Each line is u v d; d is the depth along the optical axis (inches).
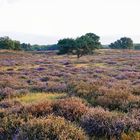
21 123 288.7
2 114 342.3
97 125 284.7
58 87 608.1
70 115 330.6
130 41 6515.8
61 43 2743.6
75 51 2689.5
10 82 741.9
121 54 3531.0
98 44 2783.0
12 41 4987.7
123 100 414.9
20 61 2218.3
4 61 2210.9
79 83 612.4
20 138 247.9
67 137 243.0
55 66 1587.1
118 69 1285.7
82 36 2790.4
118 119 293.3
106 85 589.0
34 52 4512.8
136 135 258.8
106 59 2327.8
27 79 886.4
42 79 884.6
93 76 949.2
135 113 333.7
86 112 330.6
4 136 272.8
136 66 1526.8
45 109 340.8
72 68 1391.5
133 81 764.6
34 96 528.1
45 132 247.9
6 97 538.6
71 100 382.6
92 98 457.4
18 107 359.6
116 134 271.7
